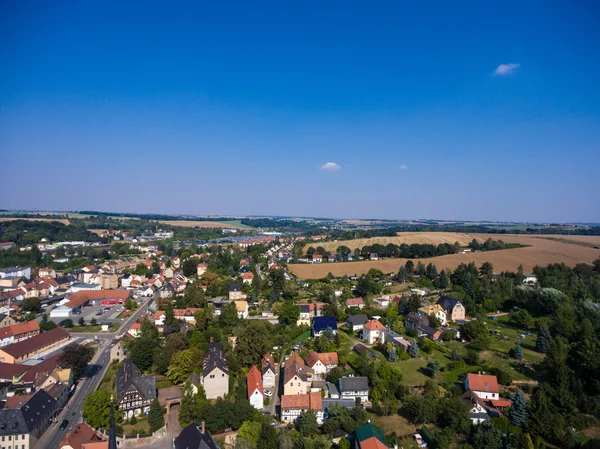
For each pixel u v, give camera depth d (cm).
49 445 9688
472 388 11569
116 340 16738
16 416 9650
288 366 12925
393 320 17975
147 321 17038
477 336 15625
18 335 16725
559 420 9800
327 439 9688
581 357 12169
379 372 12462
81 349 13562
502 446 9181
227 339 15688
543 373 13075
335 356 13988
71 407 11462
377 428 9775
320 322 17125
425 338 15988
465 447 9231
